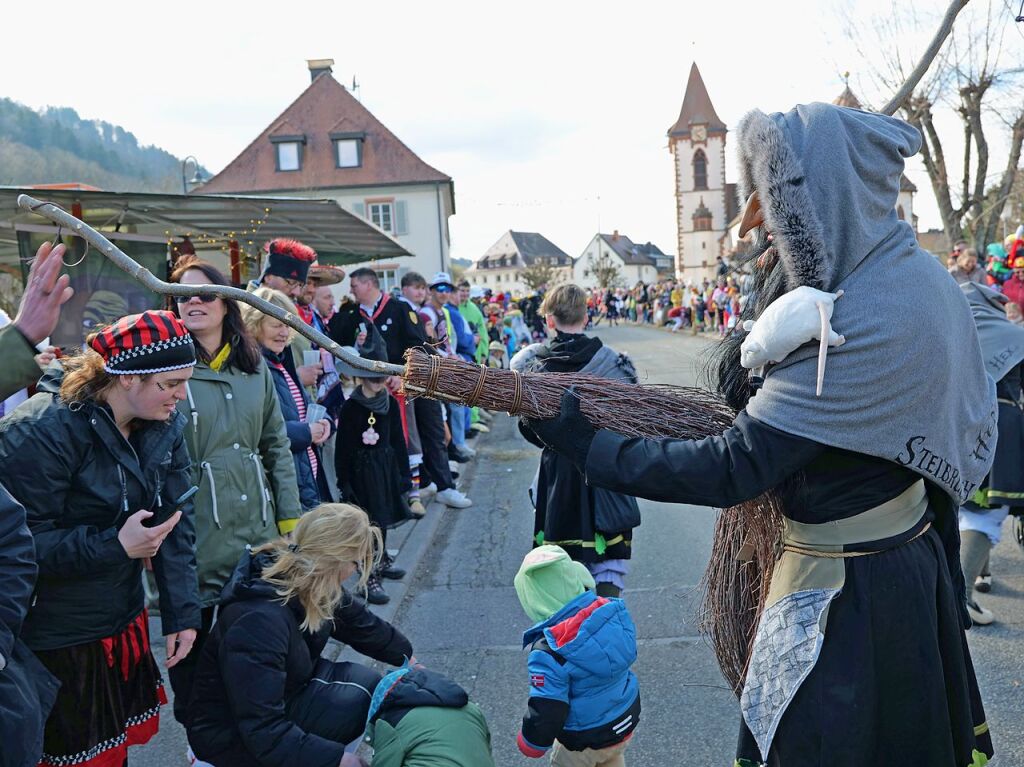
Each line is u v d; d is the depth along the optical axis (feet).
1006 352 13.85
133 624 9.07
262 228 30.27
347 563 9.41
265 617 9.06
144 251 23.53
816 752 6.18
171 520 8.63
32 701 6.82
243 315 13.64
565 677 9.03
